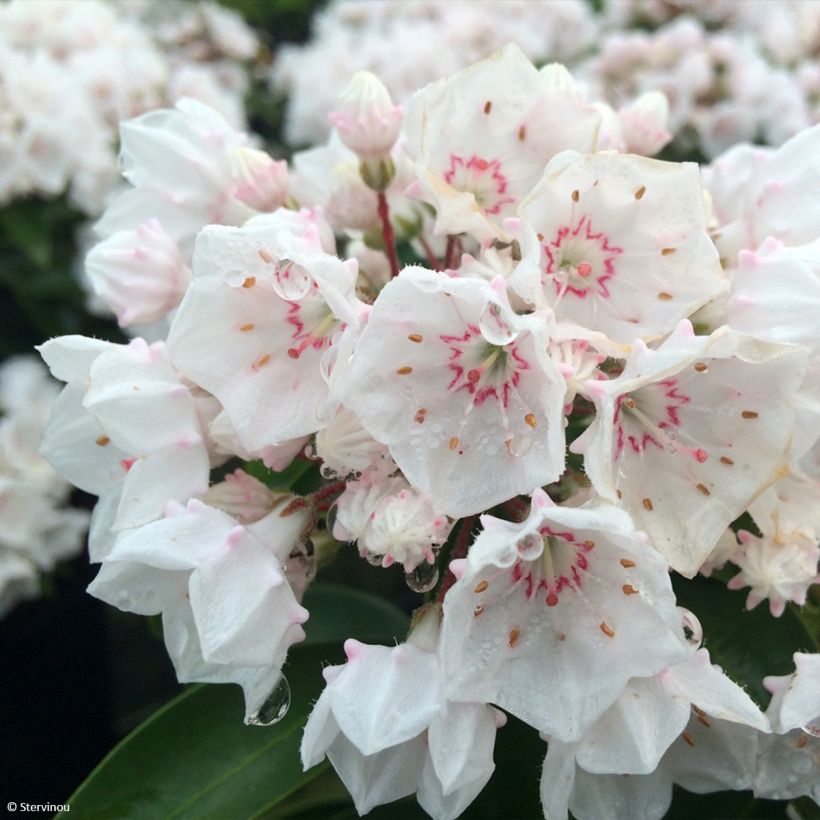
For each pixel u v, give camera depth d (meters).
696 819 0.14
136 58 0.24
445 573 0.13
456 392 0.12
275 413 0.12
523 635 0.12
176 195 0.16
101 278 0.15
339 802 0.17
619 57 0.24
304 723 0.14
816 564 0.13
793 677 0.12
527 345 0.11
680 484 0.12
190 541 0.12
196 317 0.12
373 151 0.15
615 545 0.11
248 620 0.12
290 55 0.30
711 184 0.17
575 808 0.13
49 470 0.20
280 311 0.13
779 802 0.15
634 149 0.17
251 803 0.14
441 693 0.12
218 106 0.25
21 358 0.21
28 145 0.21
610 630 0.12
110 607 0.23
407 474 0.12
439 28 0.26
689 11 0.26
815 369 0.12
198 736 0.14
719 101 0.23
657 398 0.12
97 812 0.13
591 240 0.13
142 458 0.13
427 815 0.15
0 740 0.21
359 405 0.11
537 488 0.11
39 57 0.22
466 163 0.14
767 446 0.12
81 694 0.22
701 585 0.15
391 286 0.11
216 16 0.30
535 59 0.26
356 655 0.12
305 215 0.14
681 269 0.12
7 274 0.22
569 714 0.11
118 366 0.13
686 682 0.12
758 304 0.13
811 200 0.14
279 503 0.13
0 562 0.20
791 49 0.25
